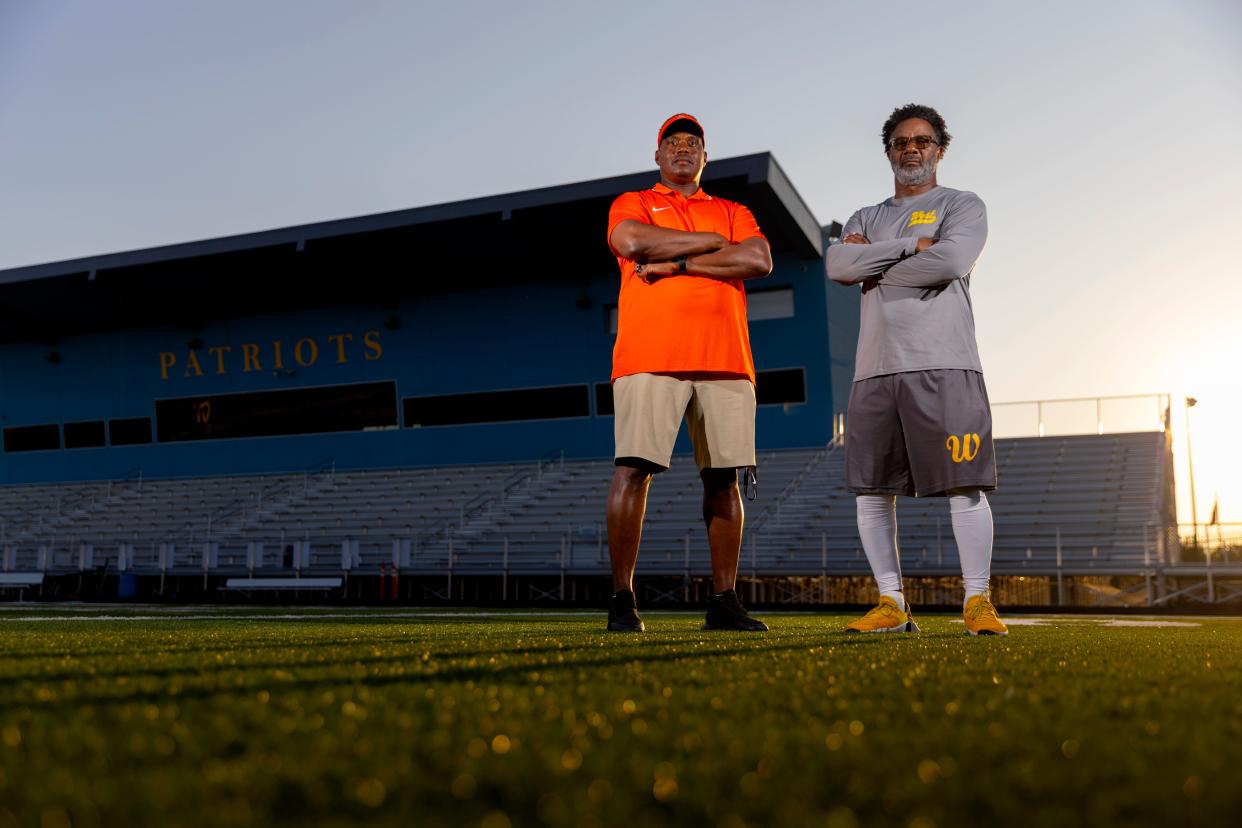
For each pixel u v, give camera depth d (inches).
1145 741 33.9
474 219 644.1
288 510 783.7
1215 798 25.9
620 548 131.6
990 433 127.5
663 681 51.4
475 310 788.0
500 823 22.6
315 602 627.2
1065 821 23.8
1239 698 46.5
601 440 756.6
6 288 769.6
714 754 31.0
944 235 131.7
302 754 30.5
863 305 135.6
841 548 599.8
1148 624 229.3
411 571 633.6
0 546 801.6
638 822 23.3
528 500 729.6
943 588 558.6
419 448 797.2
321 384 826.2
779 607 555.8
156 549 739.4
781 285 708.7
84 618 208.1
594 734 34.4
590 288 760.3
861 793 26.4
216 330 856.9
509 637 103.7
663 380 132.0
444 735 33.9
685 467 749.3
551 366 767.7
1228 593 511.2
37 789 25.6
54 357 900.6
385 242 687.7
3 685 49.2
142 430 878.4
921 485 127.9
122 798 24.7
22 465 914.1
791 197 622.5
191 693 45.9
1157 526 549.6
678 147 141.0
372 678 52.7
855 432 132.7
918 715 39.6
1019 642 100.6
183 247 708.7
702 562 598.2
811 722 37.4
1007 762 30.3
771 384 708.0
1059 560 534.3
